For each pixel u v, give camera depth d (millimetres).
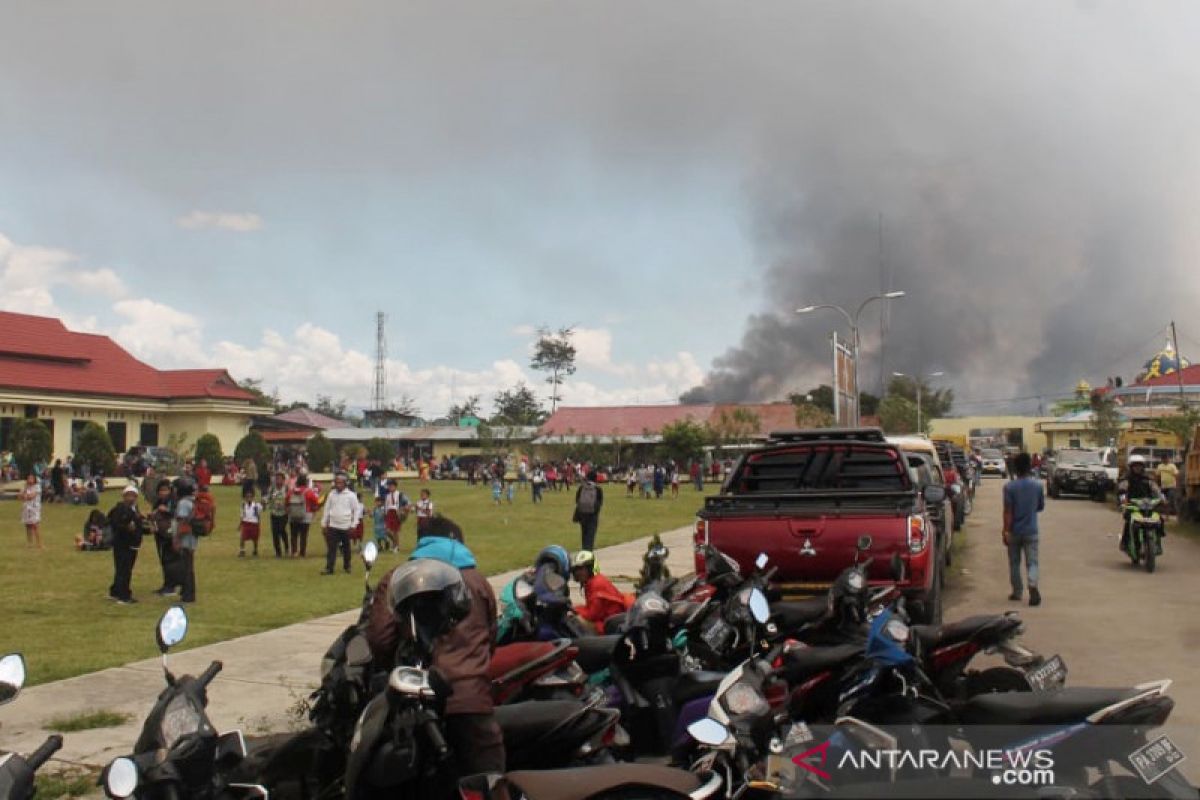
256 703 8086
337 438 85562
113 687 8625
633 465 68625
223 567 18484
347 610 13008
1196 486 24531
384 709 4457
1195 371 76250
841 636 6508
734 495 9828
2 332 54906
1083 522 25781
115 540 14062
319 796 5297
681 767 5113
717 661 6289
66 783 6207
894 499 9477
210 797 4105
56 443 54812
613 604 7977
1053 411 101438
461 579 4500
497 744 4613
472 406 114688
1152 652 9539
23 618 12602
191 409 61281
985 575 15680
